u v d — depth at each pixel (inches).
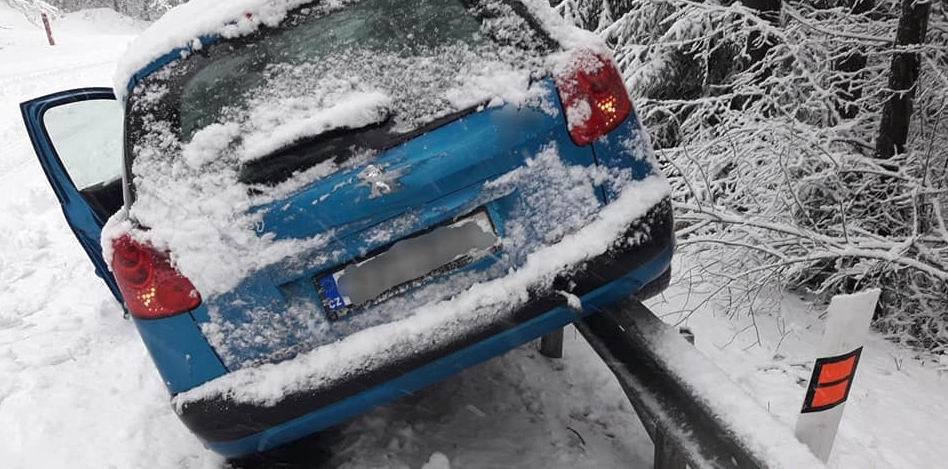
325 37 85.1
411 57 83.0
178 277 81.2
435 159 78.4
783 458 65.8
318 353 81.7
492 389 124.9
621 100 86.3
